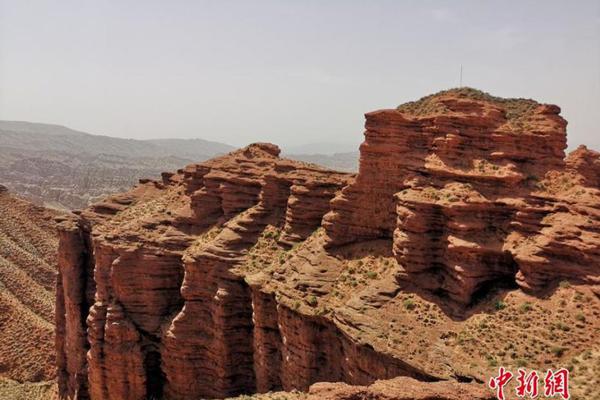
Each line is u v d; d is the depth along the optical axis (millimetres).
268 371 46875
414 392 29922
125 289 56781
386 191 45562
